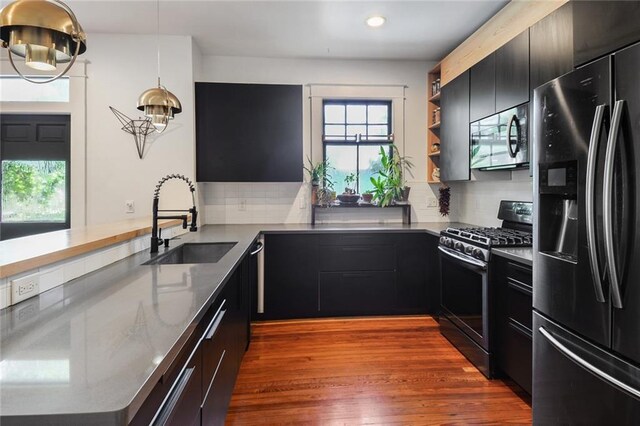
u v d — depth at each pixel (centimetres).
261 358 263
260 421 190
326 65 391
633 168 113
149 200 332
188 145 336
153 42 330
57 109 324
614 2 130
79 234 182
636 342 113
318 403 206
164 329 91
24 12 118
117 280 142
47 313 104
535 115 165
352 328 322
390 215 404
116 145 330
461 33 327
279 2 274
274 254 338
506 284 219
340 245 343
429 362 256
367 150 401
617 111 117
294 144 347
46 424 56
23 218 335
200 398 119
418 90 400
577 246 139
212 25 312
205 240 261
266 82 385
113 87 328
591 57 142
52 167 335
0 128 332
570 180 144
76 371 69
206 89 339
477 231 279
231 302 191
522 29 239
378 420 191
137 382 65
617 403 121
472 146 295
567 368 147
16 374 68
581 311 137
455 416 194
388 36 333
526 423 188
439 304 313
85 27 315
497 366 231
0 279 108
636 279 113
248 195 388
